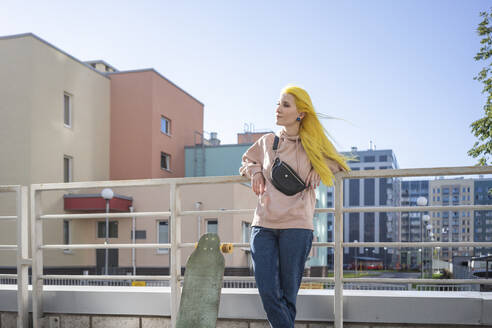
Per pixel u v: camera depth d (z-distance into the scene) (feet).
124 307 11.54
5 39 73.61
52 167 75.87
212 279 9.30
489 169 8.95
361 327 10.02
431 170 9.25
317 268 140.77
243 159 9.70
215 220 76.64
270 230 8.74
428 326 9.78
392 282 9.55
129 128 93.61
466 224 400.47
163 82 98.53
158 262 76.64
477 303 9.54
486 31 47.70
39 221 12.30
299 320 10.30
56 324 12.07
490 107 46.03
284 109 8.76
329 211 9.86
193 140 112.06
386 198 357.00
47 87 75.82
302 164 8.79
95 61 100.58
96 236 78.84
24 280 12.24
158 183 11.14
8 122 72.54
